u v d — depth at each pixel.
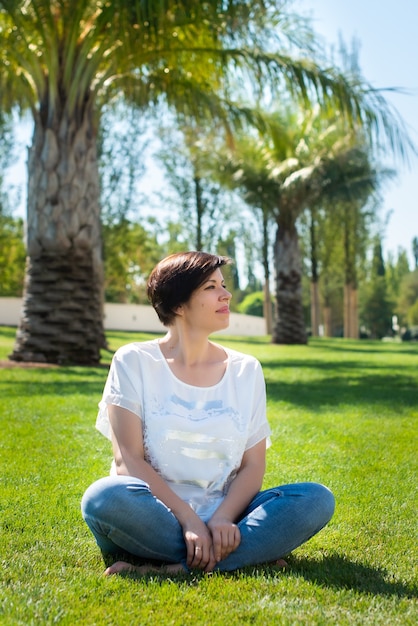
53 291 10.03
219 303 2.73
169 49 10.41
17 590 2.16
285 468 4.25
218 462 2.66
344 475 4.08
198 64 11.17
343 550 2.76
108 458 4.41
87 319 10.19
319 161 20.19
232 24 9.77
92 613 1.98
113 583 2.24
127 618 1.96
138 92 11.27
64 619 1.93
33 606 2.01
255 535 2.47
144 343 2.80
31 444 4.69
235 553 2.46
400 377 10.18
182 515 2.48
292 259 22.33
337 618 1.98
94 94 10.16
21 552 2.64
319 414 6.39
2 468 4.00
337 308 47.97
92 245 10.15
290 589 2.22
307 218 30.36
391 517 3.23
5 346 13.94
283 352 17.09
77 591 2.16
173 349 2.79
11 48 9.91
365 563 2.58
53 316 10.03
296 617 1.98
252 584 2.26
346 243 32.38
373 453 4.71
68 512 3.21
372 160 20.61
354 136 11.45
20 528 2.95
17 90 11.02
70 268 10.03
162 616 1.98
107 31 9.97
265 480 3.94
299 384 9.00
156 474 2.56
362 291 51.88
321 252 33.03
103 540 2.55
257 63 10.41
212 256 2.78
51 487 3.65
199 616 1.98
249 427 2.76
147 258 33.09
